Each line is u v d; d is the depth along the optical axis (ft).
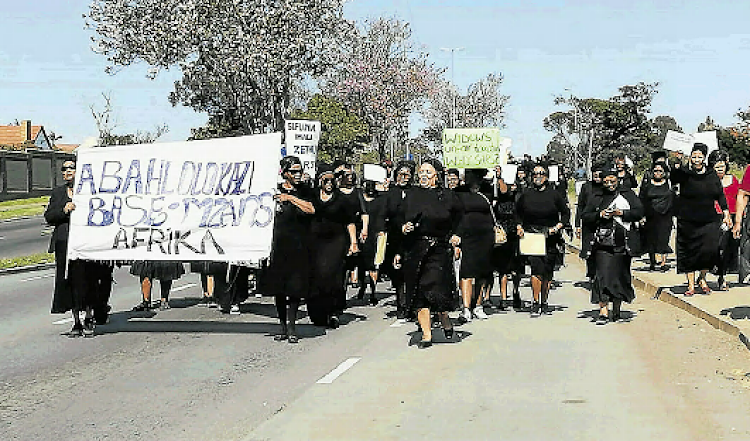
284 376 32.45
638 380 30.99
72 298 41.32
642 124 344.08
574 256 89.92
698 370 32.63
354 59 207.51
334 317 44.86
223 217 40.04
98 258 40.57
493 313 48.29
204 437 24.52
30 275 76.54
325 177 40.81
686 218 50.16
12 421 26.53
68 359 36.27
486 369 33.01
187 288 62.54
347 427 25.17
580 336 40.27
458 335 40.83
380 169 53.01
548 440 23.61
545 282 47.29
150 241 40.50
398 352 36.86
